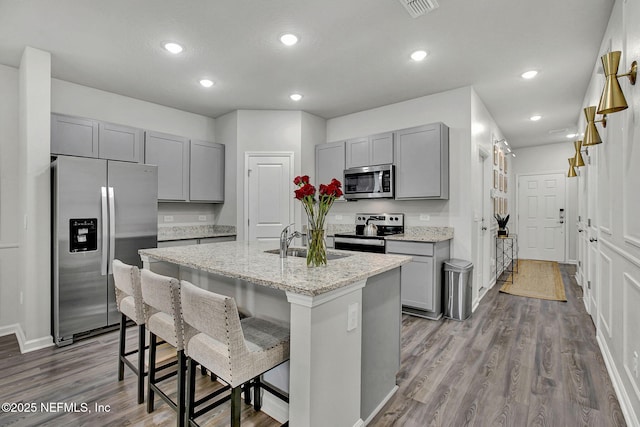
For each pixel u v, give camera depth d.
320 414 1.41
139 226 3.18
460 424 1.75
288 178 4.50
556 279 5.22
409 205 4.17
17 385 2.12
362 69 3.25
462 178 3.73
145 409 1.88
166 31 2.56
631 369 1.76
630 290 1.80
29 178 2.72
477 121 3.96
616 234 2.13
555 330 3.06
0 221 3.04
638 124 1.65
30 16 2.34
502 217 5.80
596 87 3.12
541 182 7.06
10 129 3.09
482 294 4.32
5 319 3.06
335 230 4.88
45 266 2.77
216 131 4.84
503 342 2.79
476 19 2.41
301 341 1.37
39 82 2.80
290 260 1.98
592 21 2.44
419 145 3.73
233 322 1.28
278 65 3.16
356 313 1.62
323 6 2.26
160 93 3.88
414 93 3.91
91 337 2.91
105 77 3.41
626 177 1.87
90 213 2.88
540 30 2.56
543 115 4.84
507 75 3.39
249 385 1.88
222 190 4.64
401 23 2.47
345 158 4.39
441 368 2.34
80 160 2.83
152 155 3.89
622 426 1.72
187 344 1.55
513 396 2.00
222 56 2.97
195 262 1.91
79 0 2.17
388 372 1.99
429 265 3.35
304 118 4.57
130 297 2.14
